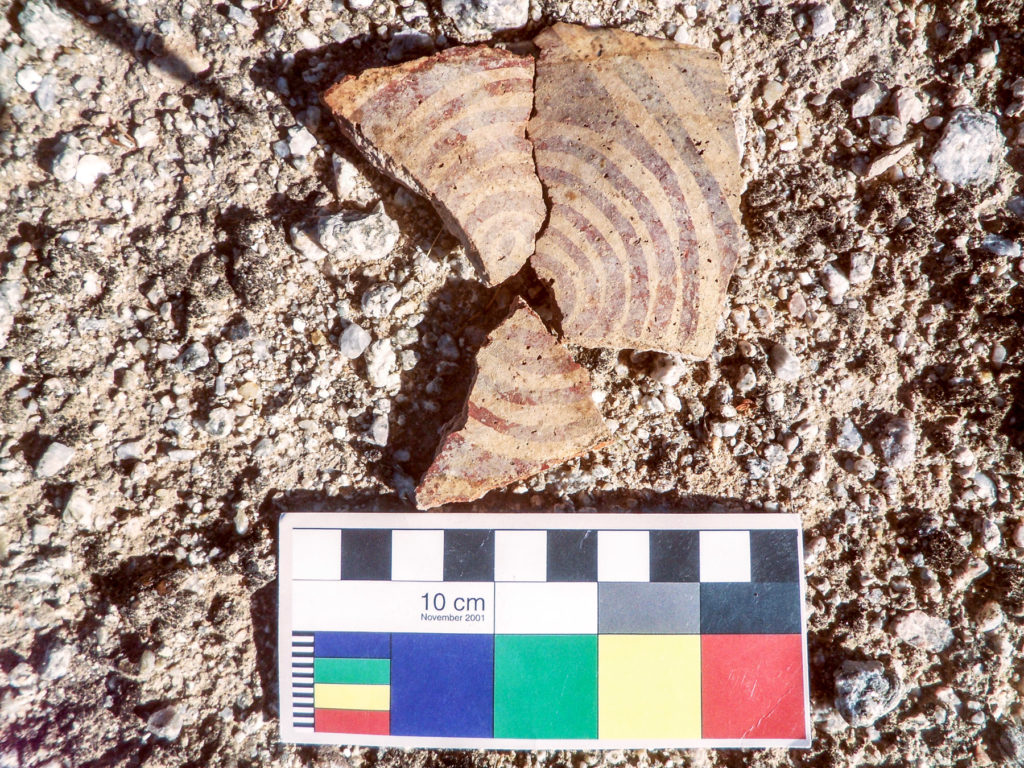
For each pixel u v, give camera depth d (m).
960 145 0.21
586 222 0.21
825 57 0.21
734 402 0.21
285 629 0.21
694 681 0.21
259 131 0.21
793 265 0.22
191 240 0.21
